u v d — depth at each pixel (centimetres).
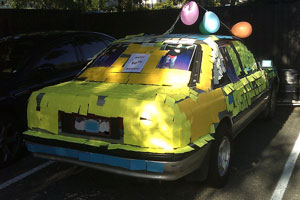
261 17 906
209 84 371
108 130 313
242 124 454
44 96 350
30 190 387
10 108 454
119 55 432
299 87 765
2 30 939
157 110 296
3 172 438
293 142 533
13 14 955
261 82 534
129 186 393
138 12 1060
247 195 369
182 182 399
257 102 510
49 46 536
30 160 478
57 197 370
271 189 382
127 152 298
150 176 297
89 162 321
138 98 312
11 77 478
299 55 892
